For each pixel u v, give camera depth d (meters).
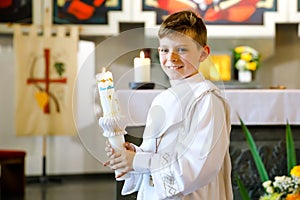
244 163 3.42
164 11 6.79
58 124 6.78
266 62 6.95
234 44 6.76
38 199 5.85
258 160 2.93
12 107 7.05
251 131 3.48
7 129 7.07
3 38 6.97
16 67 6.70
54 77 6.74
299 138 3.50
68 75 6.75
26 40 6.71
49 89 6.75
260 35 6.77
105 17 6.84
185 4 6.74
